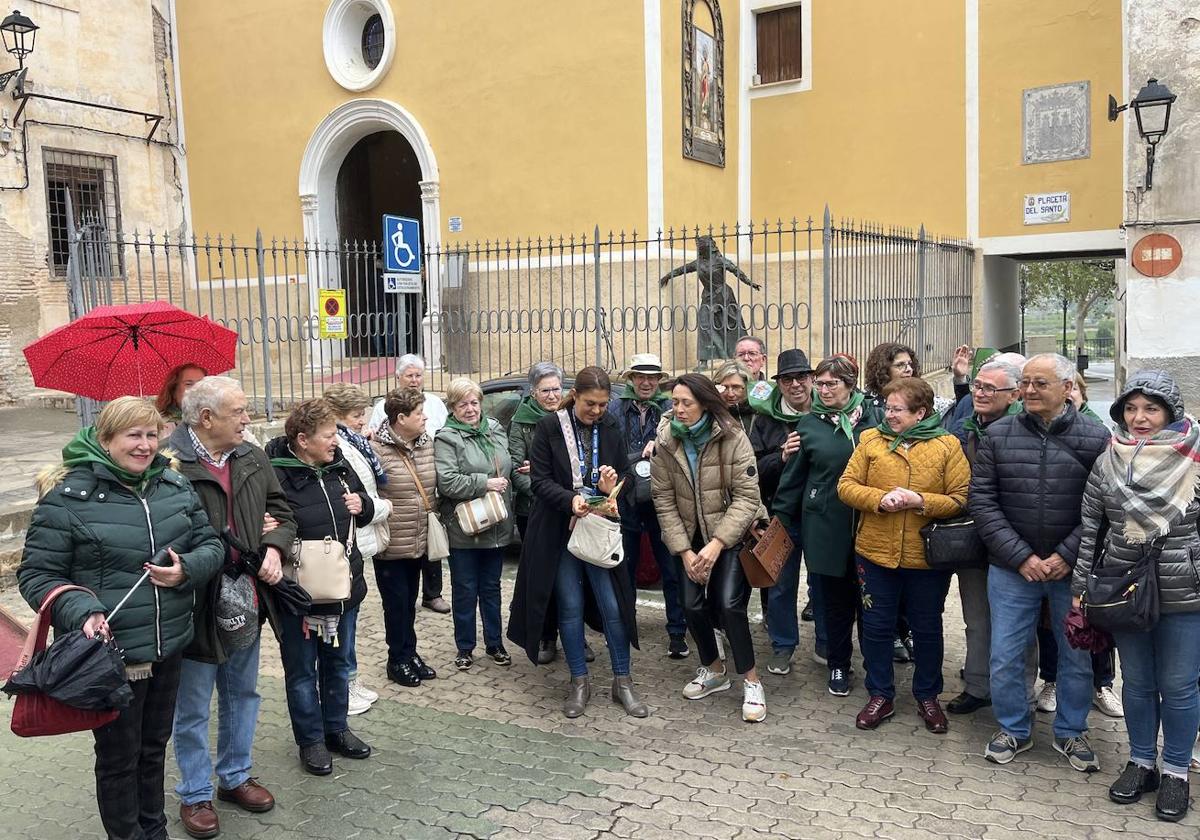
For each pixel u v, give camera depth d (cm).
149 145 1484
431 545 502
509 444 572
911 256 1011
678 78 1152
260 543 362
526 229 1215
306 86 1378
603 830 354
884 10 1211
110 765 313
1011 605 396
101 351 419
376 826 358
